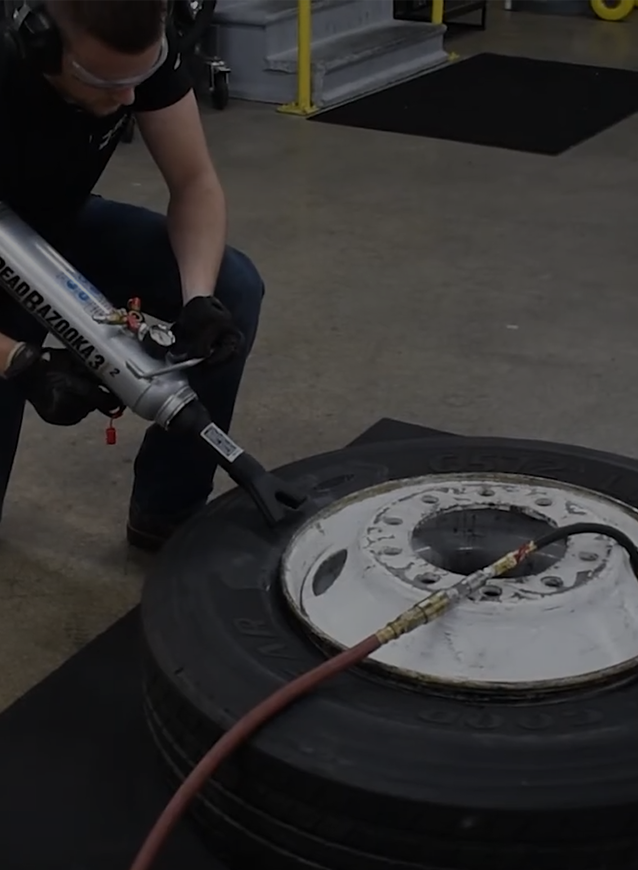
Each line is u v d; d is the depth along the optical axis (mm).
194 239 1615
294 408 2400
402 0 5898
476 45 5809
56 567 1885
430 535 1337
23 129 1420
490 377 2541
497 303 2928
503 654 1133
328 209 3592
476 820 976
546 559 1269
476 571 1241
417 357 2633
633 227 3447
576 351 2664
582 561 1217
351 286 3027
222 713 1083
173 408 1361
